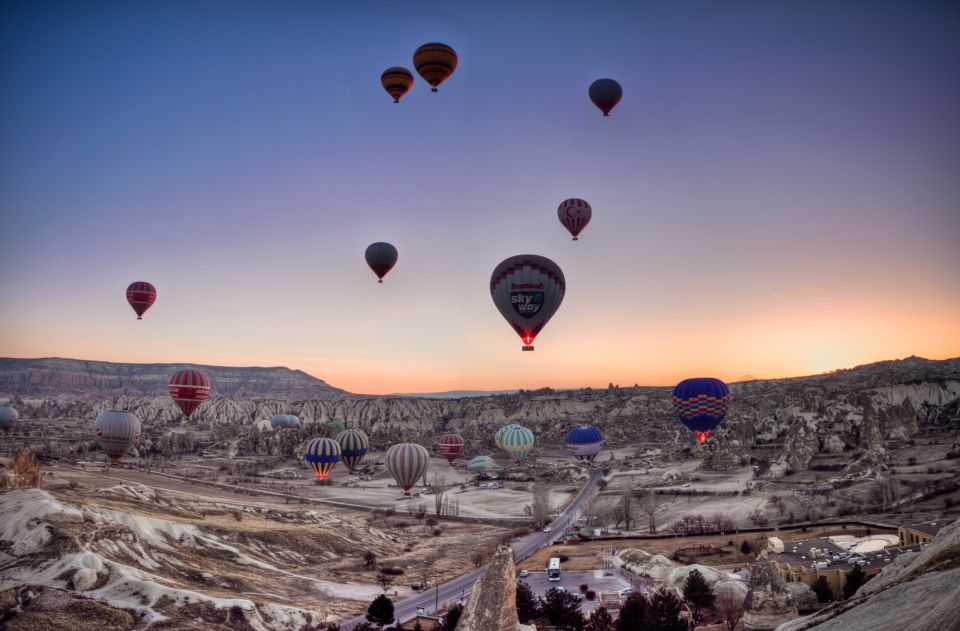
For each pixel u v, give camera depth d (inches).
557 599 2942.9
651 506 6530.5
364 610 3698.3
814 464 7642.7
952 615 1267.2
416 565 4987.7
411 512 7524.6
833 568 3253.0
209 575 3833.7
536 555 5000.0
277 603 3599.9
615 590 3774.6
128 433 4864.7
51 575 3152.1
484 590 1437.0
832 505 5797.2
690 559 4315.9
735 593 2967.5
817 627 1641.2
